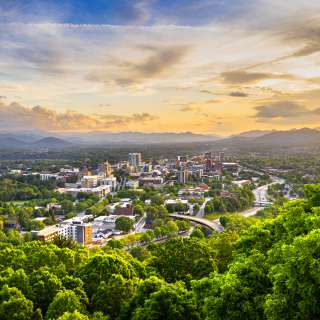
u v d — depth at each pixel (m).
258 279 57.12
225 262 97.12
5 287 72.88
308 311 46.94
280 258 56.84
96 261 85.19
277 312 48.28
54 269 86.31
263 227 75.62
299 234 60.91
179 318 62.75
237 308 53.44
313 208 65.06
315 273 46.84
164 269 90.31
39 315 69.69
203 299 60.09
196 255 90.44
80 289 77.50
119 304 74.81
